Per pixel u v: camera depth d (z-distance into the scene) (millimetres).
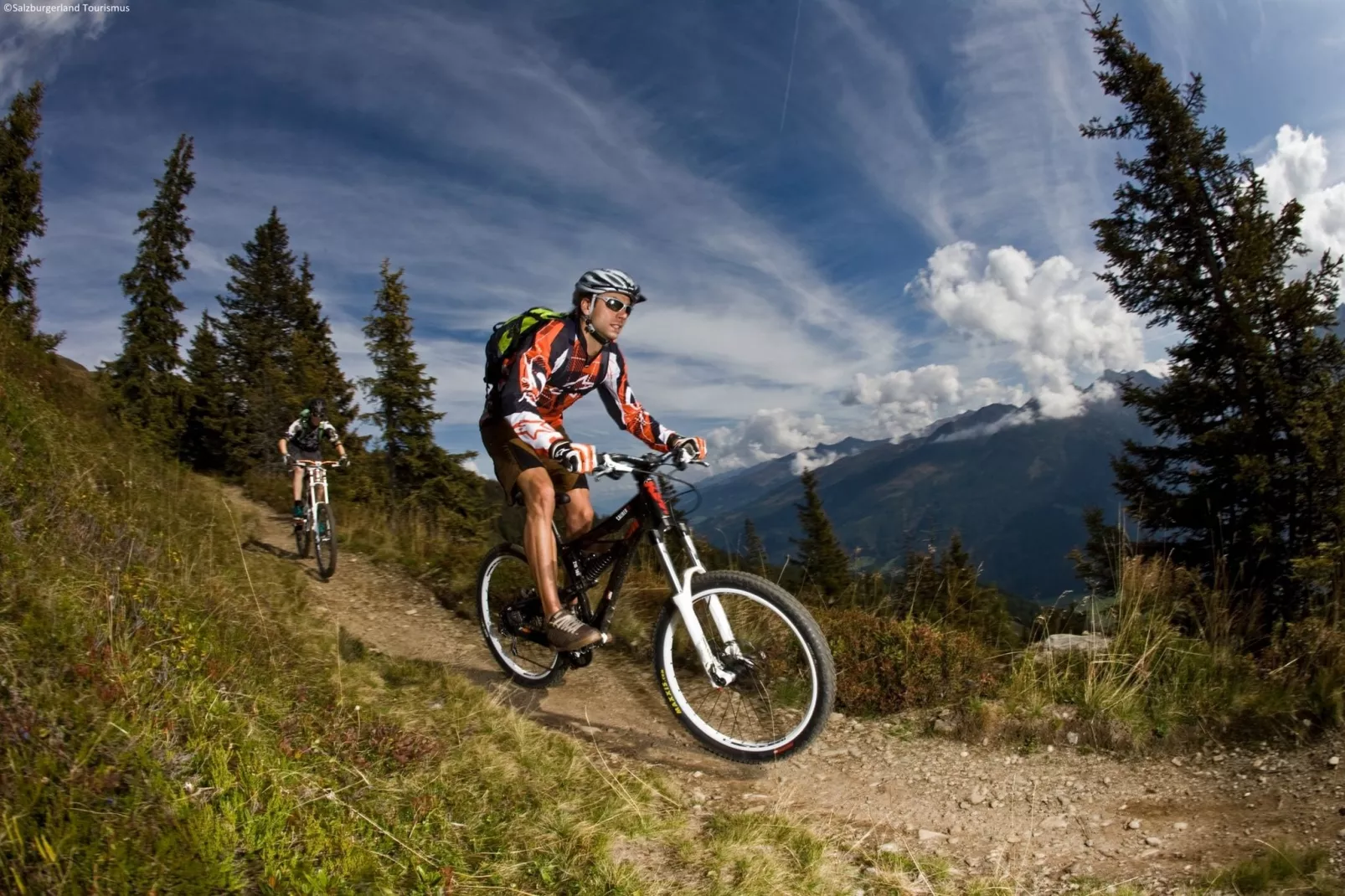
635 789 3311
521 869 2418
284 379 34656
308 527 8945
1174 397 14633
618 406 4148
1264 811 3119
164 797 1988
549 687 4930
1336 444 11211
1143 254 14875
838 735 4234
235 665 3311
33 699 2158
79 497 4941
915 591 5922
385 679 4488
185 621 3408
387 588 7883
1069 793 3521
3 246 20188
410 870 2209
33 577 3039
